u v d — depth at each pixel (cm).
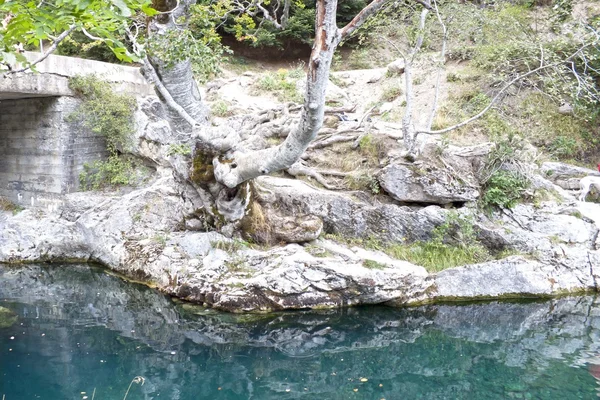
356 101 1703
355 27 632
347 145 1255
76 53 2017
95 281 1116
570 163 1386
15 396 607
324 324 871
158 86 869
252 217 1009
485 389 654
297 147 774
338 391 650
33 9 426
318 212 1084
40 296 1015
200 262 978
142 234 1170
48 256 1252
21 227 1305
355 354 767
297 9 1917
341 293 927
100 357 731
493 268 980
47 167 1388
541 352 766
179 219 1170
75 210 1324
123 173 1417
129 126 1429
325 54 616
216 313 886
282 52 2286
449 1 1189
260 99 1734
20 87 1241
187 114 914
